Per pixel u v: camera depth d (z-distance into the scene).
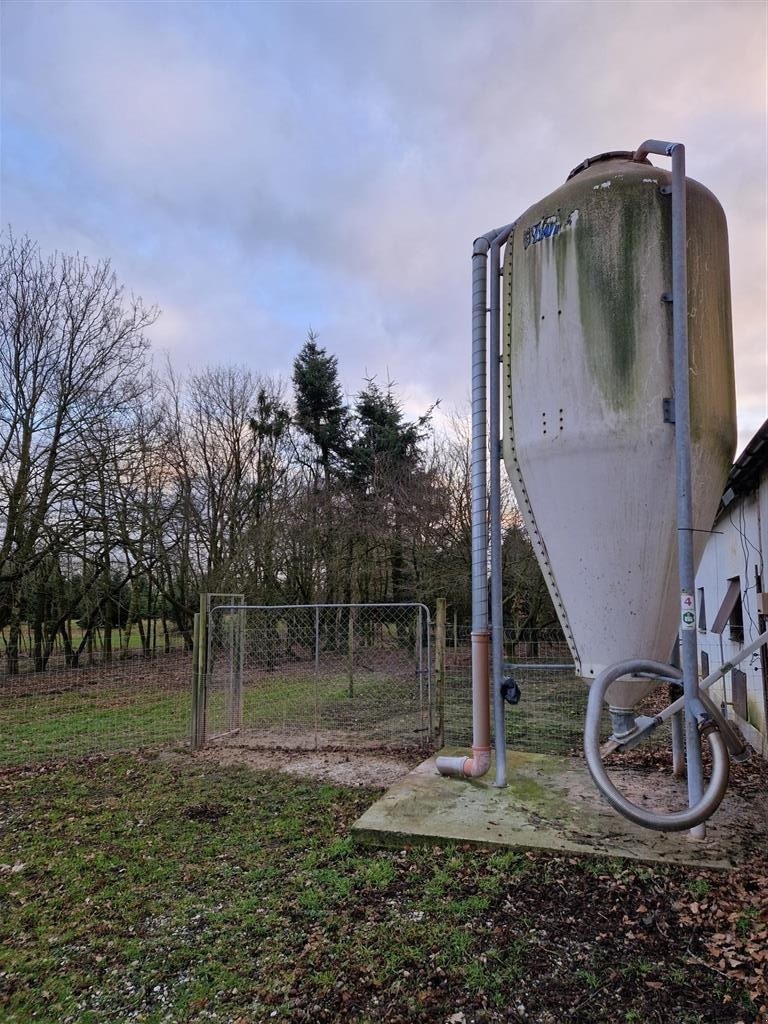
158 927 2.95
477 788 4.53
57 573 15.30
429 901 3.03
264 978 2.51
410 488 18.89
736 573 6.83
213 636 8.05
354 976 2.48
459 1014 2.24
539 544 4.25
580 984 2.38
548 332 4.01
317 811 4.51
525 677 12.25
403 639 14.24
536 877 3.21
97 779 5.58
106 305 15.09
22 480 13.73
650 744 6.26
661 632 3.89
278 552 18.28
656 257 3.79
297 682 11.76
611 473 3.76
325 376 23.09
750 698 6.14
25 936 2.91
